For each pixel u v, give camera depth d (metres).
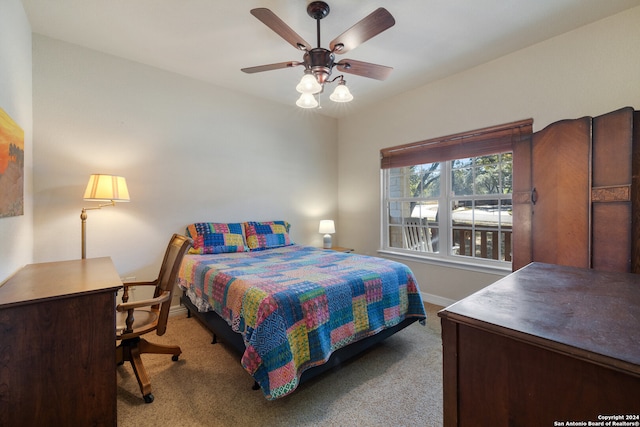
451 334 0.86
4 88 1.66
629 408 0.59
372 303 2.09
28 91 2.25
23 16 2.10
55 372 1.27
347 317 1.91
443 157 3.28
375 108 4.01
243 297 1.78
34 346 1.23
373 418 1.57
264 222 3.69
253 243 3.36
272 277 2.04
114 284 1.44
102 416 1.36
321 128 4.42
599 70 2.27
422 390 1.81
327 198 4.49
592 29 2.29
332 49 1.88
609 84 2.23
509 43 2.57
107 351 1.38
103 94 2.72
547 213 2.46
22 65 2.07
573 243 2.29
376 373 1.99
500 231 2.96
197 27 2.33
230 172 3.52
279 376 1.49
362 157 4.22
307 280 1.96
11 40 1.81
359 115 4.25
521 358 0.74
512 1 2.03
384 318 2.14
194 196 3.26
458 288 3.20
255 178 3.73
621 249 2.07
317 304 1.77
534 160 2.56
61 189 2.53
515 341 0.74
